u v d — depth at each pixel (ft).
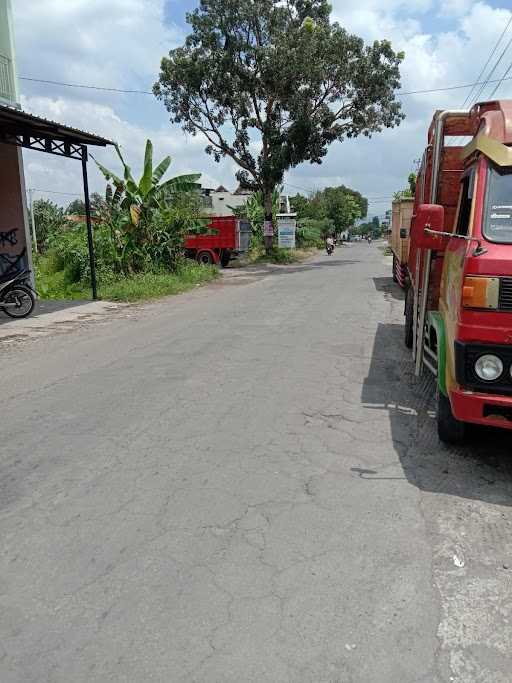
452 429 14.93
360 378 22.39
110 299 50.08
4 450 15.57
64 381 22.67
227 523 11.57
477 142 14.83
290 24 88.69
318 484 13.26
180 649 8.22
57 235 89.51
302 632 8.53
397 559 10.35
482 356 12.59
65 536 11.17
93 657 8.10
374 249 189.26
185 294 54.70
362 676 7.73
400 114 94.84
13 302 40.37
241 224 95.71
